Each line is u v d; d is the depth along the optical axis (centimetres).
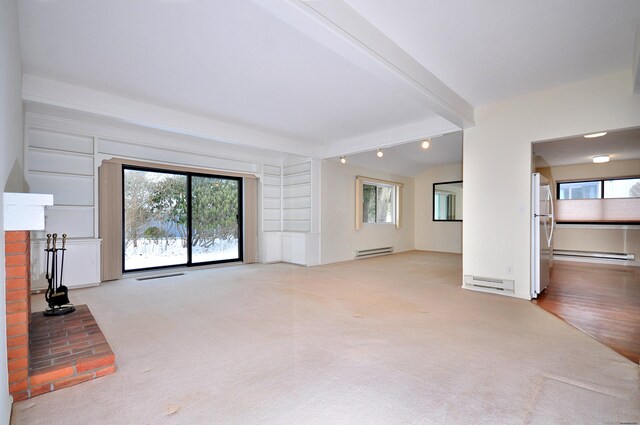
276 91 364
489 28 245
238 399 171
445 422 151
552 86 355
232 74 321
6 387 144
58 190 434
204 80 334
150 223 548
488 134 408
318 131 537
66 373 183
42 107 379
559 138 359
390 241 848
